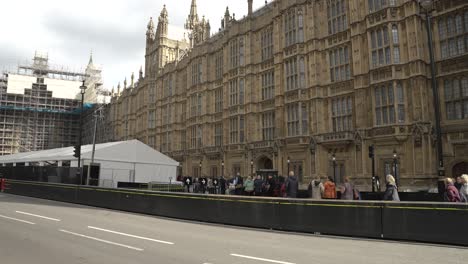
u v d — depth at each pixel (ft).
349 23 104.88
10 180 119.14
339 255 33.96
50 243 37.60
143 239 41.24
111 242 38.83
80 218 60.08
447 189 44.75
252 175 132.46
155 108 217.36
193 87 179.63
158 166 135.13
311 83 114.42
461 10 83.25
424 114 84.53
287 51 123.13
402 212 42.60
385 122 91.15
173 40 226.79
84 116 335.88
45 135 326.03
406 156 87.10
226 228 53.16
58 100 335.67
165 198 68.18
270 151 127.03
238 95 144.36
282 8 126.72
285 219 51.19
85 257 31.42
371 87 94.68
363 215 45.14
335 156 105.40
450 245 38.99
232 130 147.74
